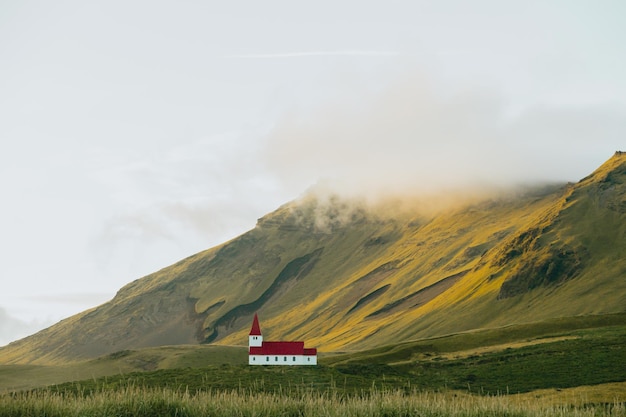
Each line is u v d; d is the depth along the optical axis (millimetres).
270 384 108500
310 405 51281
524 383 136625
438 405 51656
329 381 114812
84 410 46719
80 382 101750
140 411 47906
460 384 137875
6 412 46688
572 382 133125
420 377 144875
